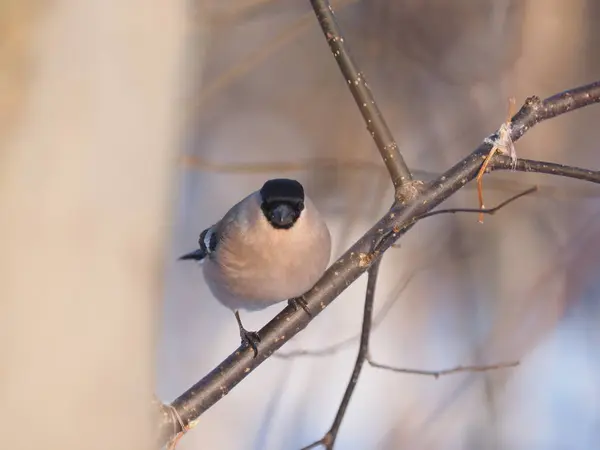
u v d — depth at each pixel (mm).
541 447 10867
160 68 3281
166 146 3355
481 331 12680
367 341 6379
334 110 15148
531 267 13328
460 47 13812
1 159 2895
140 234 3275
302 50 16375
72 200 3047
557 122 13430
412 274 9812
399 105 14922
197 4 9430
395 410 11352
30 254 2979
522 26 13094
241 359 5590
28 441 3021
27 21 2871
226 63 15234
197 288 13891
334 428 6324
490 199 13602
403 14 13953
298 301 5914
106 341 3178
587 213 13898
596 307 12750
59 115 2975
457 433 11156
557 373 11953
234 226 6188
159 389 11938
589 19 13617
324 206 13164
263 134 17094
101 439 3180
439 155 14141
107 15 3074
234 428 10961
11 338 2984
